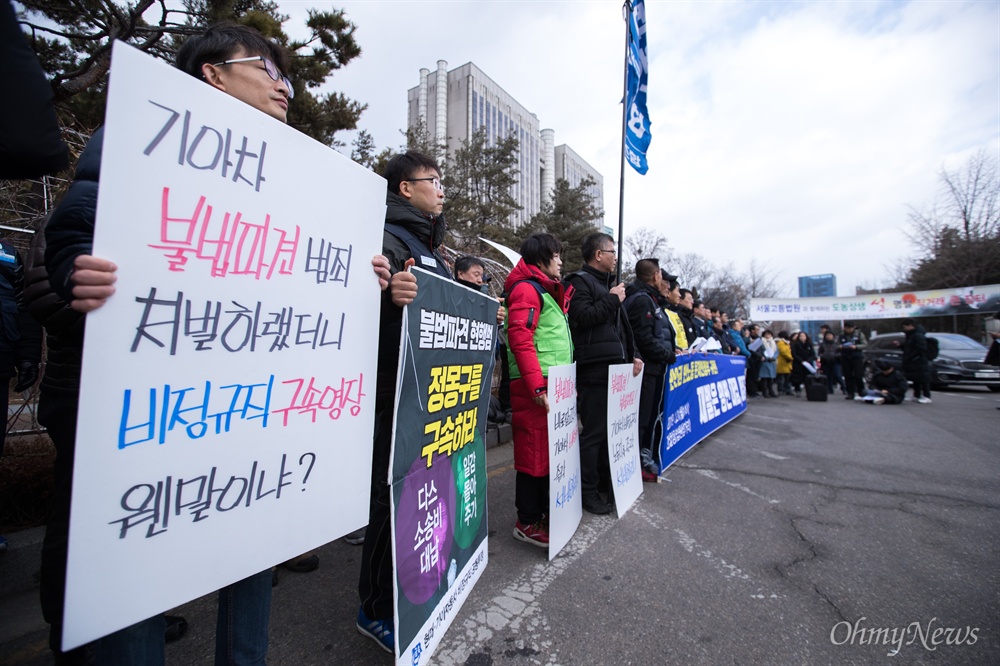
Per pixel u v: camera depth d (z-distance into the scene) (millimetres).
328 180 1303
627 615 2021
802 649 1819
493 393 5398
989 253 20812
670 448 4141
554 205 21594
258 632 1356
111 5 3807
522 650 1795
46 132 955
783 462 4488
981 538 2818
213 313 1062
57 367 1189
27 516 2502
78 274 857
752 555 2578
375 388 1491
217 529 1094
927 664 1741
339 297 1353
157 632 1168
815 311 19625
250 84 1326
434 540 1763
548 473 2580
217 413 1081
